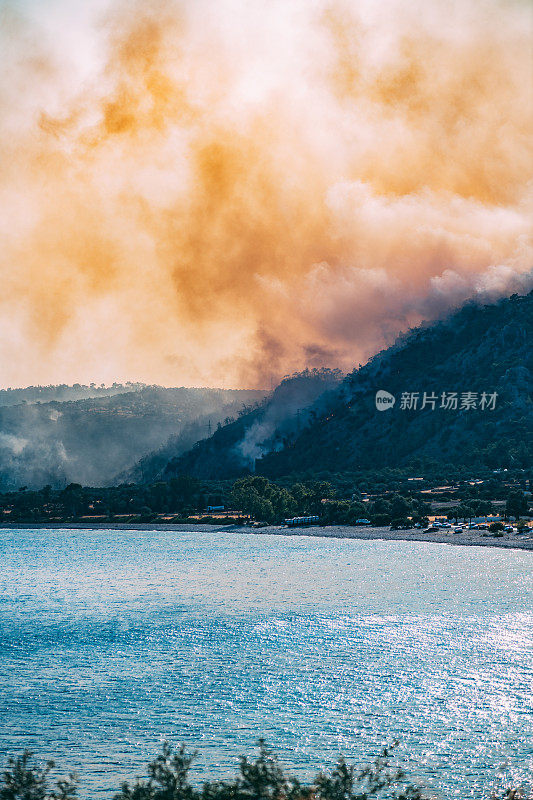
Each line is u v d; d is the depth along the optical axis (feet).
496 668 363.35
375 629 442.09
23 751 288.10
